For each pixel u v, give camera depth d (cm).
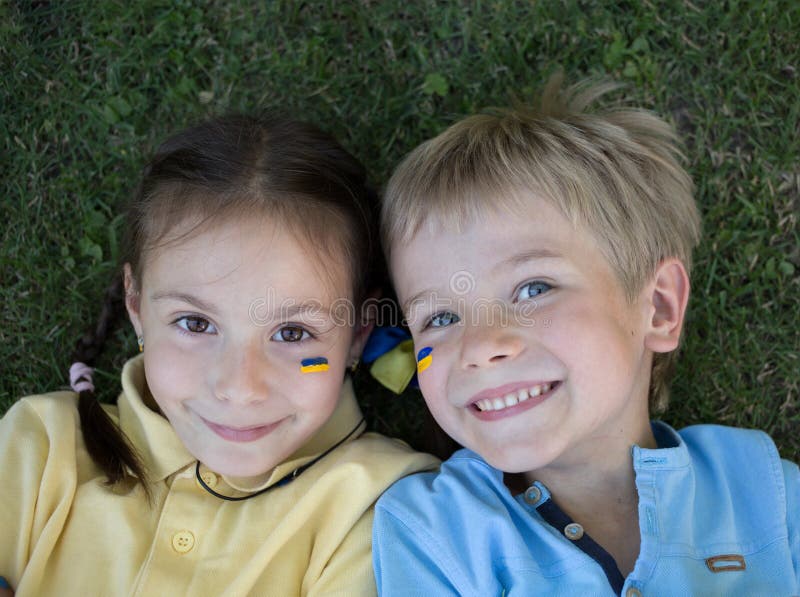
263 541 57
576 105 63
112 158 70
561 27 69
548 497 56
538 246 53
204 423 58
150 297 57
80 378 64
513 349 52
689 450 59
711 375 67
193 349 56
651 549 53
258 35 70
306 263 56
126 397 62
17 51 69
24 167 69
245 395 55
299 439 58
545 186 54
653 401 63
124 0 70
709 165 68
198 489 59
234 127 59
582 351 52
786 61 68
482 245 54
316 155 59
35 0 70
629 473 57
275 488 59
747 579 54
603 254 54
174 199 57
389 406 69
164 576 55
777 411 67
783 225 68
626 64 68
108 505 58
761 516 56
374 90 70
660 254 57
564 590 53
